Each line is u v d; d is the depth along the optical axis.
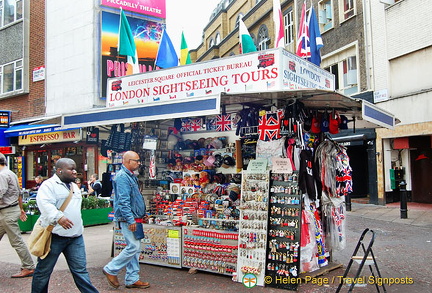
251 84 6.06
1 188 5.84
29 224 10.34
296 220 5.39
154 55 15.74
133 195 5.47
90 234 9.90
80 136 13.96
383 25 15.05
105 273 5.37
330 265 6.40
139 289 5.41
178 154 7.94
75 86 15.13
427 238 8.83
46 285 4.48
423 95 13.34
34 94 16.89
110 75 14.89
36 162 16.97
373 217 12.18
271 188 5.64
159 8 15.98
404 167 15.31
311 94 5.45
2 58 18.39
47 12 16.41
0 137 16.97
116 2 15.04
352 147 17.09
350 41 16.73
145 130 7.81
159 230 6.58
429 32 13.29
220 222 6.07
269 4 22.75
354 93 16.47
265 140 5.87
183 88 6.85
